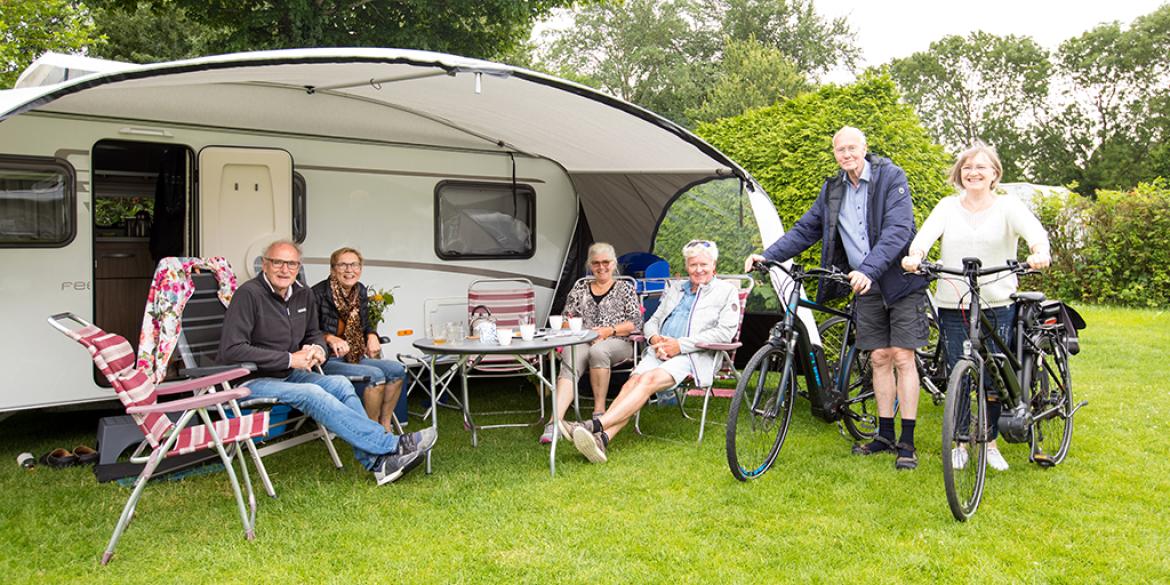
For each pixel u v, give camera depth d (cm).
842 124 644
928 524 333
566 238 685
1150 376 616
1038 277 1151
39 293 453
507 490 383
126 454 436
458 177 618
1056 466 403
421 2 1098
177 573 299
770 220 549
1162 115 3328
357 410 402
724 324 462
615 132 528
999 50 3788
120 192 611
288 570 299
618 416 441
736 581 286
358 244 575
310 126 546
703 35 3425
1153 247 1071
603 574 292
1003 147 3747
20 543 326
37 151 450
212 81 405
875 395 427
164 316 396
